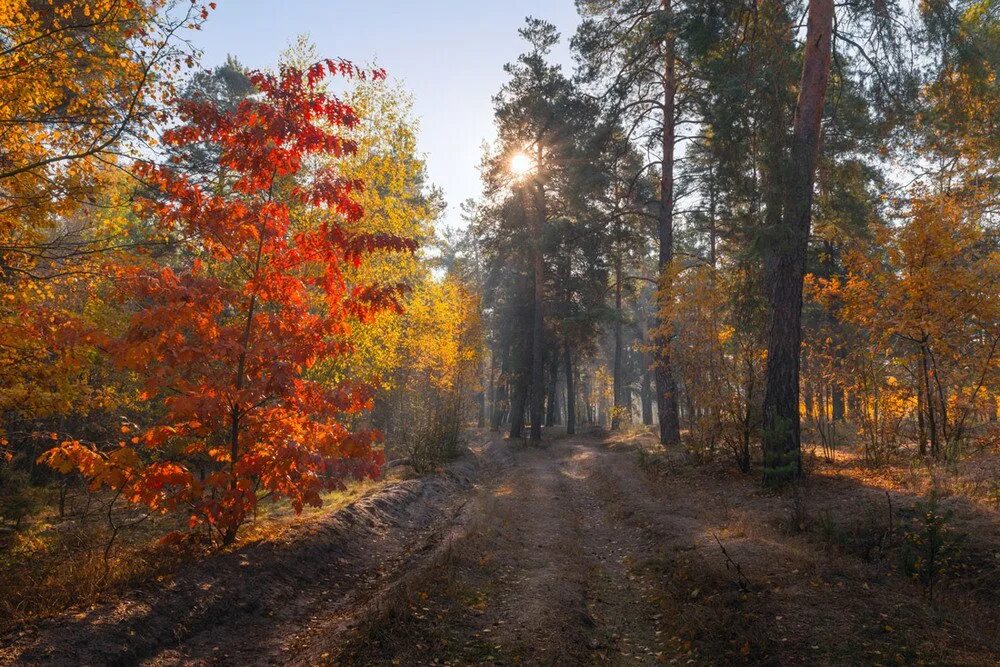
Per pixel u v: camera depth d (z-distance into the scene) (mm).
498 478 19047
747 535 8727
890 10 13289
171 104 7461
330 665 5117
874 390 13938
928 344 12914
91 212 8586
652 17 17969
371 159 13492
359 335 12898
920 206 13312
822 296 14539
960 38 13086
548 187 31609
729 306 16422
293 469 7496
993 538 7246
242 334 7727
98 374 9984
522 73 30297
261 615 6316
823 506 9938
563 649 5508
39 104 7629
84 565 6281
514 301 41094
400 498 12227
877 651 5047
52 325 6930
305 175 12414
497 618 6301
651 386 58500
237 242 7812
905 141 18297
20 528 9508
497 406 48594
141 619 5379
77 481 13477
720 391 14664
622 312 28812
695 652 5559
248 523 9094
